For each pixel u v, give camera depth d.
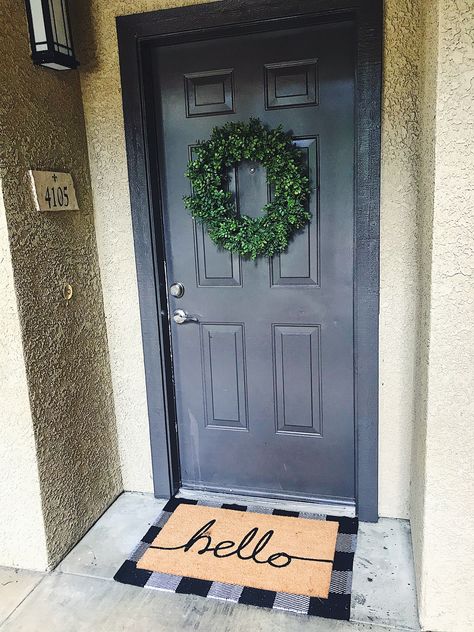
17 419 2.00
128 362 2.51
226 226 2.23
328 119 2.15
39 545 2.09
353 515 2.37
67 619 1.87
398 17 1.92
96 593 1.99
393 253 2.10
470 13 1.38
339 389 2.37
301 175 2.19
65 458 2.20
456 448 1.62
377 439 2.26
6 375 1.97
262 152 2.13
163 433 2.51
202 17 2.09
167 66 2.27
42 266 2.04
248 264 2.36
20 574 2.11
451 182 1.48
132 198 2.31
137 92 2.21
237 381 2.49
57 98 2.12
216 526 2.32
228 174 2.28
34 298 1.99
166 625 1.83
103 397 2.48
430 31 1.63
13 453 2.04
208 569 2.06
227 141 2.16
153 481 2.59
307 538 2.22
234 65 2.20
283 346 2.40
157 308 2.40
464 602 1.72
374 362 2.19
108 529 2.36
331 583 1.97
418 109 1.97
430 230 1.59
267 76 2.18
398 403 2.22
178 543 2.22
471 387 1.58
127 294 2.44
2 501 2.10
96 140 2.32
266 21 2.05
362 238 2.10
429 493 1.67
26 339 1.95
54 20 1.95
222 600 1.92
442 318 1.56
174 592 1.97
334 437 2.42
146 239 2.34
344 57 2.09
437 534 1.69
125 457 2.62
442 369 1.59
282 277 2.33
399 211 2.06
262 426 2.50
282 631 1.78
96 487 2.43
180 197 2.38
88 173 2.34
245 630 1.79
